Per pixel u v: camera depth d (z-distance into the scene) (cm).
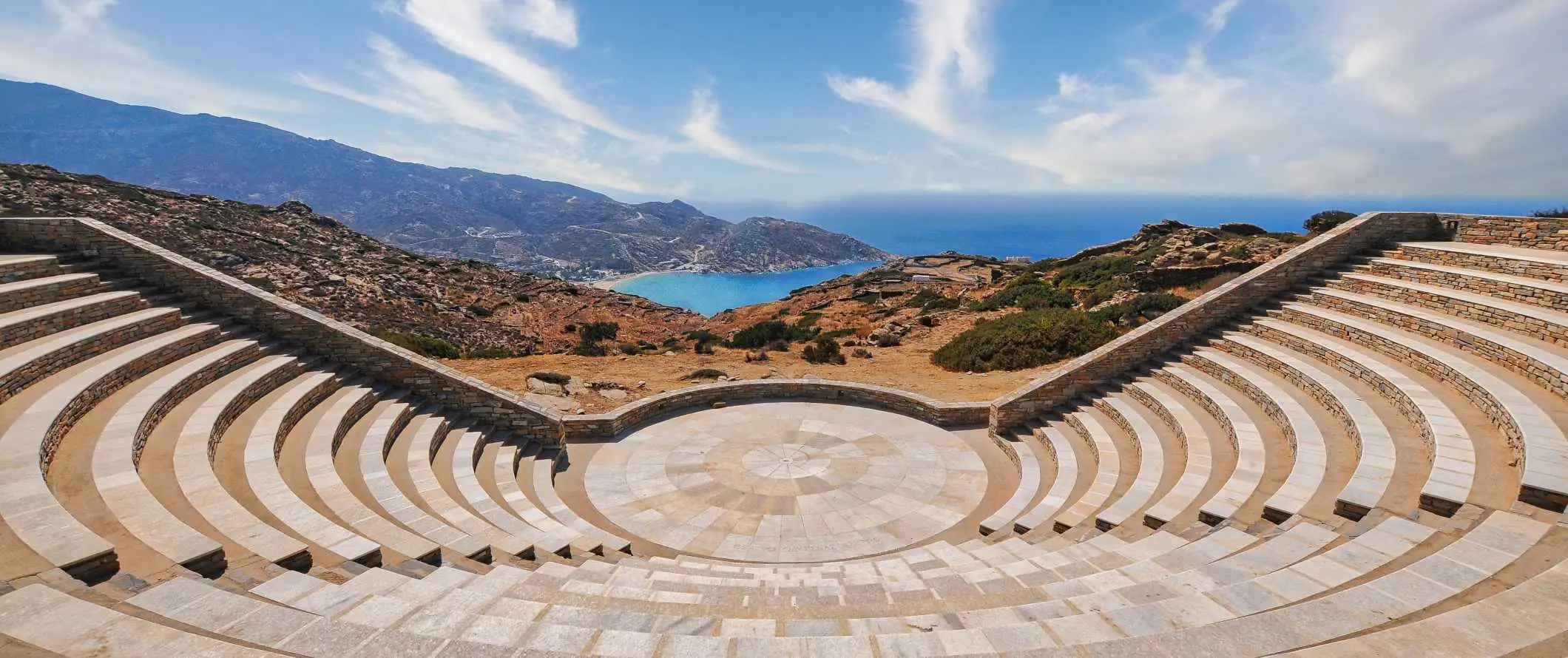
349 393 1378
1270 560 645
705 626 547
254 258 4756
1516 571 554
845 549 1080
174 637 422
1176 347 1627
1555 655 418
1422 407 998
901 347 2909
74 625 430
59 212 4312
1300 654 433
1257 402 1289
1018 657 441
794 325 4372
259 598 542
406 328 4172
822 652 467
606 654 466
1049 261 5869
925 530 1146
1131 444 1346
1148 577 667
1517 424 852
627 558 922
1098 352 1590
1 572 531
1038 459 1405
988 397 1952
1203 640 455
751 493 1291
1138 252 4788
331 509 877
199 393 1141
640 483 1344
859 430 1648
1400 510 749
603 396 1928
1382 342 1269
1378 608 499
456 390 1479
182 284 1431
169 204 5503
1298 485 880
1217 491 991
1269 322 1548
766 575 852
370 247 6588
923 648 471
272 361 1345
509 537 892
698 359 2684
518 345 4450
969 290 5238
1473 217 1582
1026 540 970
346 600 542
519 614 557
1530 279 1220
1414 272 1467
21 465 740
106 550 571
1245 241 4134
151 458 899
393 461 1203
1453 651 424
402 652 429
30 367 973
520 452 1442
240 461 967
